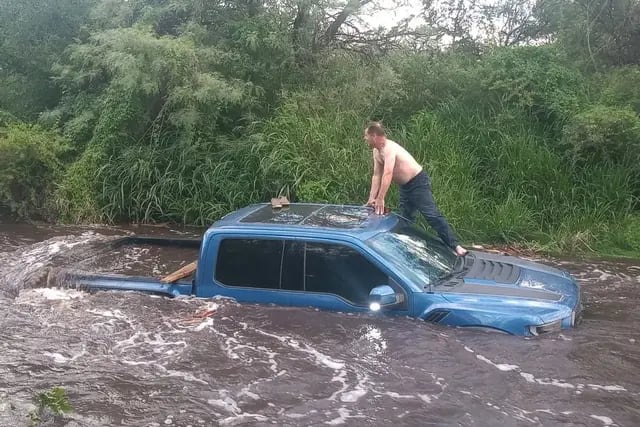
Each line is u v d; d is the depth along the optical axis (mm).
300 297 5766
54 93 14531
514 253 9289
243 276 5934
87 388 4680
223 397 4504
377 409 4293
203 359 5055
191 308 5891
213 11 13617
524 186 10688
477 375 4664
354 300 5637
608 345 5109
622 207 10375
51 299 6336
